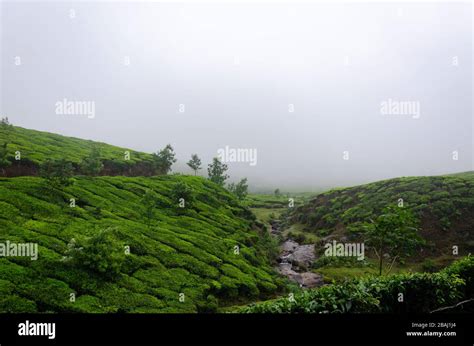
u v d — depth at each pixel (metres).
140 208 51.81
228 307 34.38
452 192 70.81
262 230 71.69
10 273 26.45
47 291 25.77
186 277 36.41
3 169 52.84
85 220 40.28
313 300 14.32
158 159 86.94
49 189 44.75
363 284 15.74
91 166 61.59
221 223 59.28
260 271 46.34
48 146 72.12
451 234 59.28
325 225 78.19
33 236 32.78
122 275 32.06
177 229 49.09
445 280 17.58
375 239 29.78
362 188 90.00
